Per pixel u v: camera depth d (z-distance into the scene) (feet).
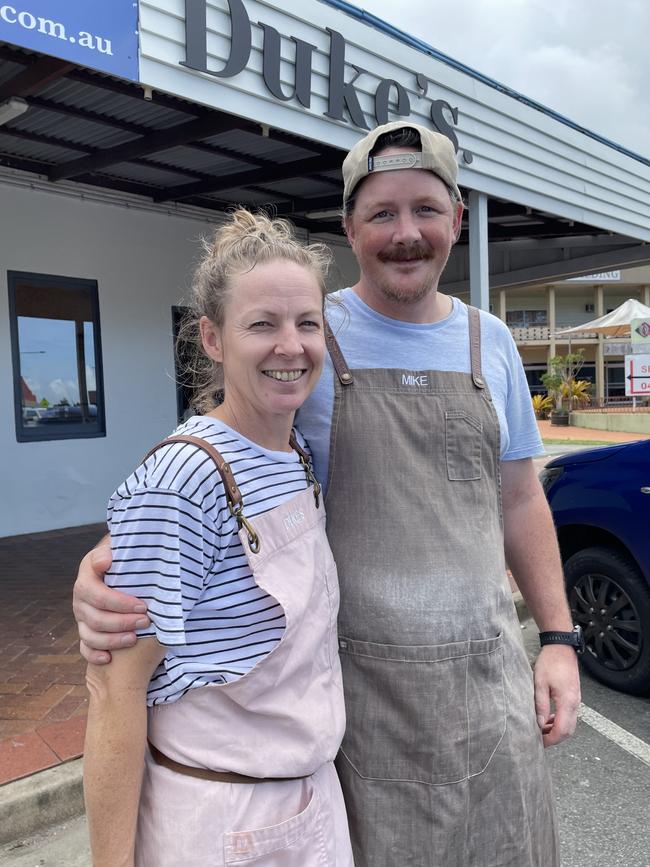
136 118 17.34
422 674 4.40
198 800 3.65
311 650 3.96
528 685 4.96
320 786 4.05
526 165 22.89
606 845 7.97
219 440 3.83
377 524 4.58
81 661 12.00
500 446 5.06
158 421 24.82
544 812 4.85
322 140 16.24
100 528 22.43
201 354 4.47
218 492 3.67
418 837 4.41
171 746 3.75
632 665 11.32
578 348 140.46
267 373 3.85
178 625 3.46
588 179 26.11
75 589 3.69
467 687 4.48
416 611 4.44
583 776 9.39
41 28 10.93
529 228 30.42
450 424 4.76
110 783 3.56
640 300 139.13
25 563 18.31
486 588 4.65
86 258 22.65
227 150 20.03
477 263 21.85
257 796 3.75
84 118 17.01
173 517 3.51
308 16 15.37
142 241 24.06
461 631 4.49
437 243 4.79
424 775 4.40
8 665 11.87
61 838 8.11
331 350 4.85
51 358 22.20
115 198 23.13
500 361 5.29
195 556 3.56
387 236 4.72
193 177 22.63
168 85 12.91
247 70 14.24
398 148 4.68
